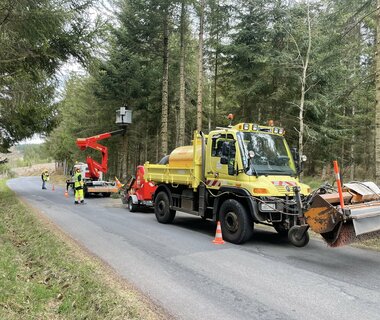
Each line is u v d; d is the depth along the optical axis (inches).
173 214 441.7
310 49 624.4
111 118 1015.6
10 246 284.7
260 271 241.3
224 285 213.3
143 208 594.6
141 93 884.6
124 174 922.7
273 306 182.4
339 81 657.0
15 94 383.9
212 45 791.1
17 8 322.7
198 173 388.2
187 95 982.4
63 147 1673.2
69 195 846.5
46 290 192.2
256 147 345.7
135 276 227.9
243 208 324.2
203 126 1051.9
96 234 362.0
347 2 435.8
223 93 906.1
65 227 398.0
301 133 593.0
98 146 816.9
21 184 1400.1
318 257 279.1
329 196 265.9
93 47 501.7
